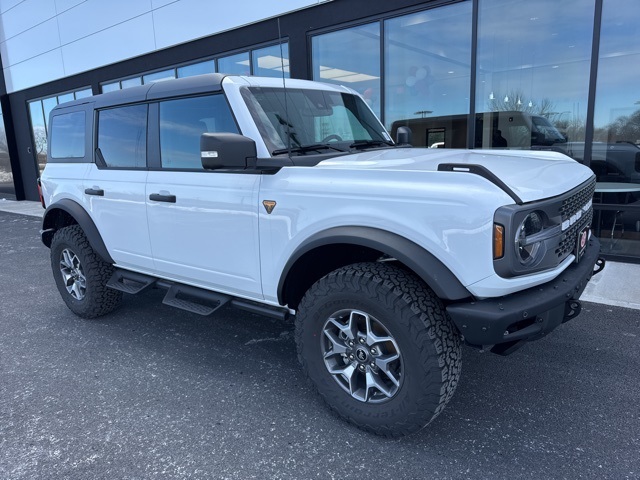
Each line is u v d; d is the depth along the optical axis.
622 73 5.56
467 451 2.45
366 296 2.39
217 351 3.72
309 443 2.55
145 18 10.29
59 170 4.44
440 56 6.64
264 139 2.89
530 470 2.29
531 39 6.02
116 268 4.24
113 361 3.59
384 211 2.35
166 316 4.53
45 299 5.19
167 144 3.42
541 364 3.33
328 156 3.05
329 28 7.51
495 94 6.40
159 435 2.65
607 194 5.84
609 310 4.21
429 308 2.30
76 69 12.47
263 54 8.52
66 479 2.32
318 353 2.69
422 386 2.30
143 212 3.57
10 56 14.58
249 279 3.02
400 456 2.43
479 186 2.14
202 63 9.63
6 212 13.07
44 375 3.38
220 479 2.29
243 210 2.93
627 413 2.73
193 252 3.30
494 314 2.13
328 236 2.49
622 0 5.39
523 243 2.16
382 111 7.30
